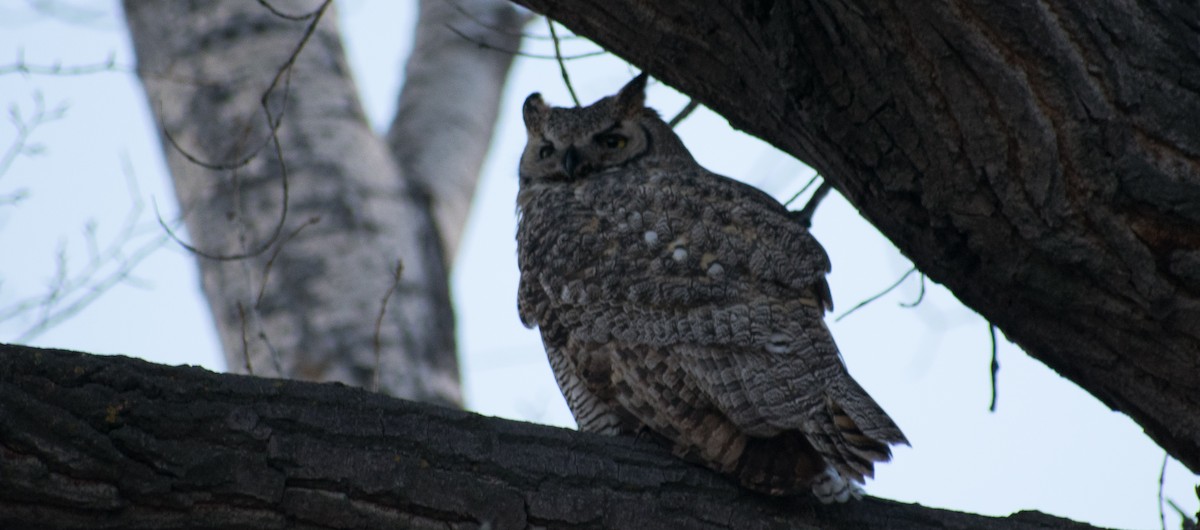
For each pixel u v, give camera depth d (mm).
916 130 6848
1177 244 6715
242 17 17062
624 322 8484
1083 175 6688
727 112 8062
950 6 6457
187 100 16328
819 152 7539
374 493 6520
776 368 7840
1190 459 7344
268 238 15383
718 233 8734
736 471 7461
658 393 8141
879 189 7258
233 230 15477
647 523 7098
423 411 6883
